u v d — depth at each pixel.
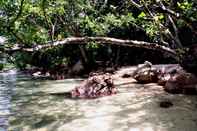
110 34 31.48
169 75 18.08
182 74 15.73
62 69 32.75
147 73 19.17
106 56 33.78
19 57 35.53
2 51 8.68
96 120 11.43
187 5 12.73
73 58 34.12
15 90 20.84
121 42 13.73
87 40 11.81
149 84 18.64
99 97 15.85
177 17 12.11
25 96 17.94
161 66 19.53
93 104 14.23
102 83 16.64
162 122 10.56
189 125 10.03
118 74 24.28
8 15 12.53
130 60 33.66
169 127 9.96
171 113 11.62
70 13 26.25
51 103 15.23
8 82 26.48
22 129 10.98
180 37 25.47
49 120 11.97
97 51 32.91
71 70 30.27
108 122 11.05
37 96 17.66
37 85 23.22
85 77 27.53
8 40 9.56
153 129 9.89
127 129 10.11
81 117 12.02
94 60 32.62
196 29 12.95
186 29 25.31
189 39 25.25
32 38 10.23
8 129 11.05
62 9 20.00
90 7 27.08
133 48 33.22
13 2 12.83
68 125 11.09
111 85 16.73
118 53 32.72
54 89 20.22
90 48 31.53
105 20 27.44
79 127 10.74
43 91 19.58
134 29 30.45
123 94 16.03
